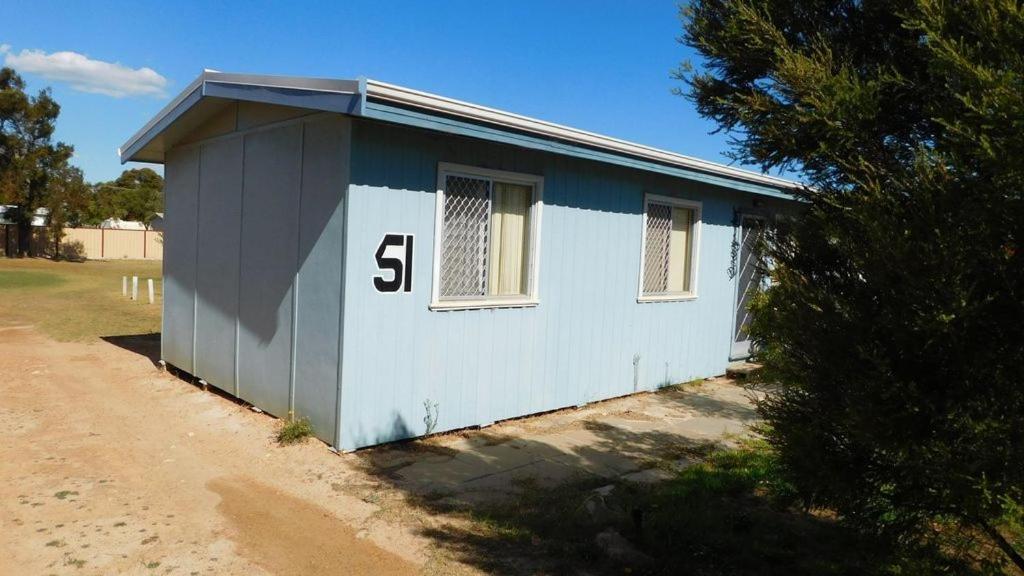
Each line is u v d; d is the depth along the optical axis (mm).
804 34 3627
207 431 6840
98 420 7168
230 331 7914
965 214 2648
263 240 7234
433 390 6777
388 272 6266
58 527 4551
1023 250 2607
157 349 11359
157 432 6797
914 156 2953
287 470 5773
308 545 4422
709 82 4184
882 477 3051
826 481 3113
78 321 14367
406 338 6484
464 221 6969
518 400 7637
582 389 8422
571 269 8086
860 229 3000
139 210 59469
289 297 6805
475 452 6457
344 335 6012
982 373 2680
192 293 8852
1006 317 2664
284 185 6859
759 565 4207
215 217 8250
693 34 4023
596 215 8344
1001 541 3076
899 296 2754
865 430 2756
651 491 5484
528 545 4457
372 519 4840
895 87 3240
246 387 7582
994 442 2580
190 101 7746
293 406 6758
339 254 6074
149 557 4184
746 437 7203
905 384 2777
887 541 3406
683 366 10062
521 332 7578
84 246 41281
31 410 7461
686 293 10055
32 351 10961
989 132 2590
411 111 5781
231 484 5465
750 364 10992
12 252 37719
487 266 7215
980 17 2613
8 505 4879
